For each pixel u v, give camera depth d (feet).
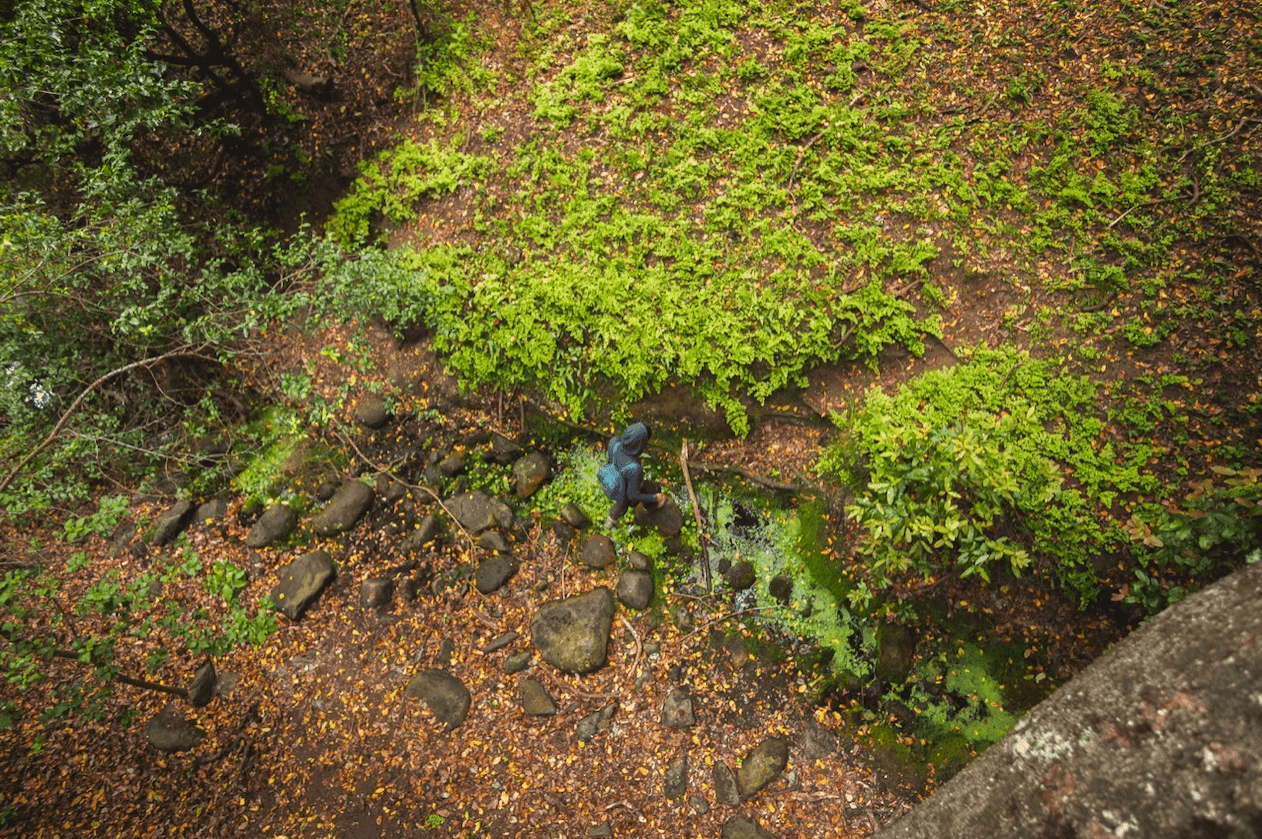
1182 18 20.13
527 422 22.74
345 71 24.99
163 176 22.41
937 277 19.88
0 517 21.06
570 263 21.39
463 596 19.85
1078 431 17.62
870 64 21.88
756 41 22.99
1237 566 14.24
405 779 16.70
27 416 20.77
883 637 17.97
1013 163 20.08
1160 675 7.65
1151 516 16.39
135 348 21.90
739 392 20.85
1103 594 16.98
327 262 20.27
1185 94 19.33
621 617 19.17
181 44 20.43
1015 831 8.25
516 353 21.26
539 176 22.36
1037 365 18.37
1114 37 20.58
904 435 16.87
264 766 17.01
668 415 21.62
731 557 20.12
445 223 23.02
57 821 15.71
